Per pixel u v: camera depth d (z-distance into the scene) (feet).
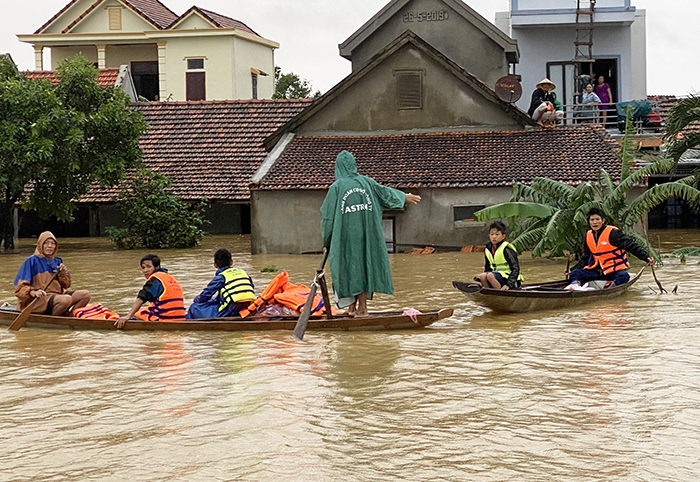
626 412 21.80
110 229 85.35
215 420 21.95
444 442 19.84
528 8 101.91
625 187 57.82
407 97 83.15
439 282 51.57
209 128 105.91
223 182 95.61
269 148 86.33
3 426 21.88
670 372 25.77
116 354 30.53
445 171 76.07
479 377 26.02
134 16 137.08
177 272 60.34
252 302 36.52
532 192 60.39
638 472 17.61
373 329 34.47
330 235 35.22
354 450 19.40
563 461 18.38
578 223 56.85
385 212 76.13
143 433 21.03
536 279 51.67
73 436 20.92
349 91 84.12
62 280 38.32
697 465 17.93
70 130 76.89
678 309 37.86
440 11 92.07
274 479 17.70
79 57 83.51
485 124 82.43
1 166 74.79
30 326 36.94
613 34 103.50
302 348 30.99
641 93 112.78
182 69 136.67
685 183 57.31
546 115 81.35
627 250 42.57
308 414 22.34
